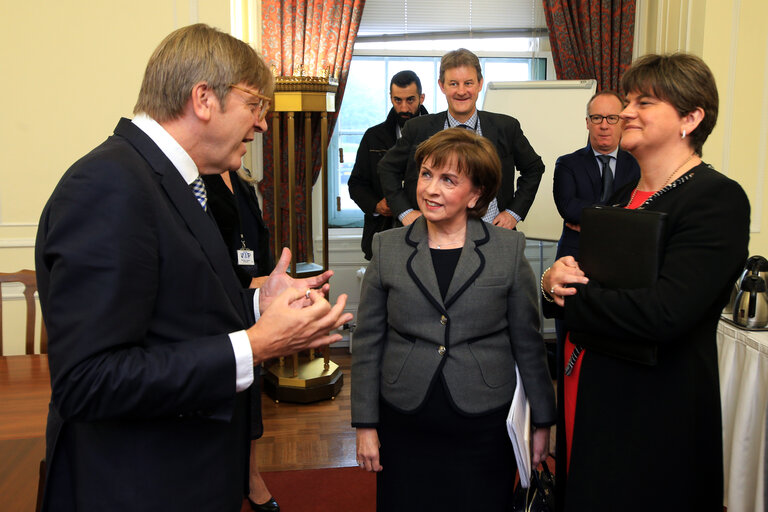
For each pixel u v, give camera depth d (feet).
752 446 6.84
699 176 4.67
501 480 5.46
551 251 15.25
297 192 14.49
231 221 7.34
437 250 5.61
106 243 3.06
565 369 5.66
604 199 10.07
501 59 15.87
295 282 4.42
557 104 14.10
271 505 8.25
